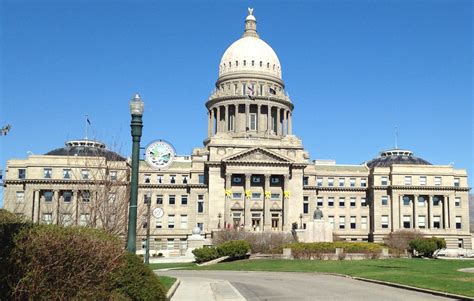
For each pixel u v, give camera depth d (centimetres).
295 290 3800
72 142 13775
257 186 13250
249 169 13025
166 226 13450
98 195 4119
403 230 13125
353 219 14412
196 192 13538
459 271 5334
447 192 14200
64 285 1630
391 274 4888
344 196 14488
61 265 1631
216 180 13225
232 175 13250
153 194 13562
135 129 2298
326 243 8300
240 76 16175
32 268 1580
